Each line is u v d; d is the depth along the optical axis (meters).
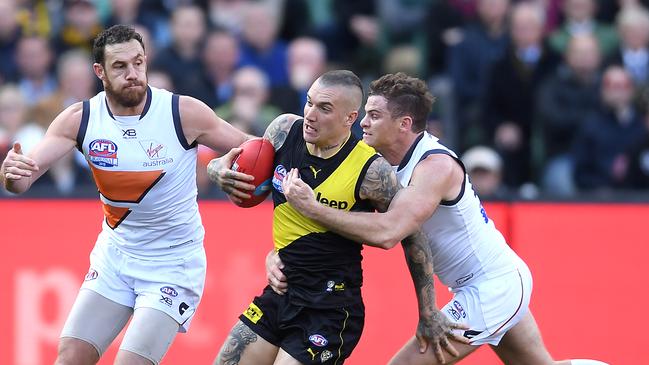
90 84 34.53
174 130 19.92
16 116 33.59
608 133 34.72
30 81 35.62
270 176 19.88
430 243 21.02
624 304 27.36
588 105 35.34
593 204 27.56
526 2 39.47
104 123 19.75
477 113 35.81
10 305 27.11
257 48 36.91
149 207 20.12
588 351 27.23
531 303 27.30
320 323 19.58
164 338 20.38
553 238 27.48
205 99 35.12
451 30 38.47
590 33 38.62
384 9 39.03
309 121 18.88
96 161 19.81
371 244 19.06
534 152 35.72
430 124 35.53
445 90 36.09
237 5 39.44
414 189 19.59
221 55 35.47
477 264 21.06
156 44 36.94
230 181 19.59
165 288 20.48
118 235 20.56
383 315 27.20
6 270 27.16
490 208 27.59
